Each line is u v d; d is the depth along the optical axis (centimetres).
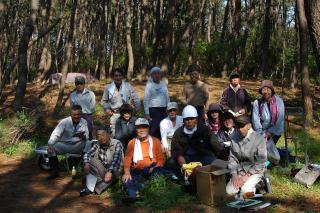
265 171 614
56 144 738
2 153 909
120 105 815
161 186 613
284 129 761
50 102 1530
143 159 653
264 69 2170
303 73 1109
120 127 751
